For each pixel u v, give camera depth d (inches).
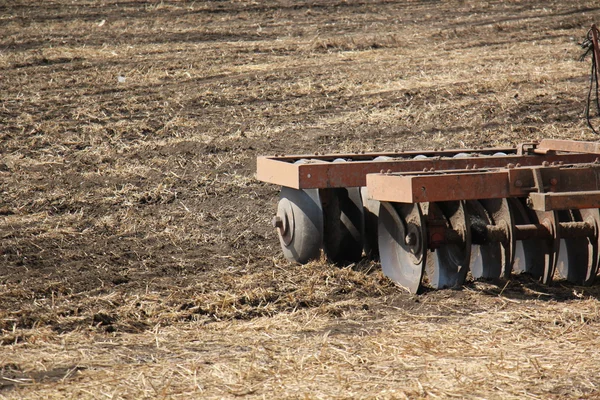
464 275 873.5
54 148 1642.5
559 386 638.5
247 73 2255.2
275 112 1915.6
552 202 816.9
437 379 653.9
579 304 839.7
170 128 1784.0
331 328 788.0
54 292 909.8
